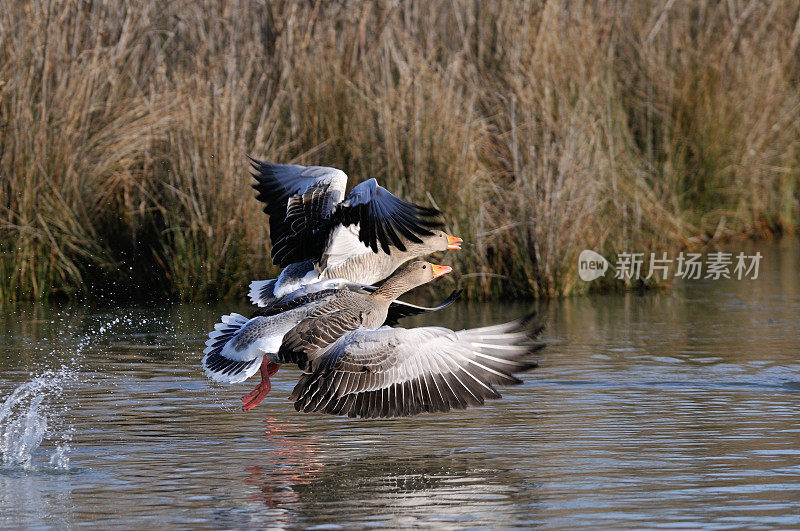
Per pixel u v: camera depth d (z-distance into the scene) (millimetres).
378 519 7207
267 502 7582
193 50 19797
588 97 19891
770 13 24922
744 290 18156
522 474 8211
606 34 22078
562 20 20641
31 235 16859
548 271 17453
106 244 17453
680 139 23078
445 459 8648
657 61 23203
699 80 23328
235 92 17891
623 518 7195
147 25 18984
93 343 13672
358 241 8984
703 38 23922
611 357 12750
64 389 11156
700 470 8266
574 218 17641
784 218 24391
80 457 8734
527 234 17547
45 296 17047
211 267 17031
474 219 17406
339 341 7723
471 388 7352
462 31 20500
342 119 18484
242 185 17141
